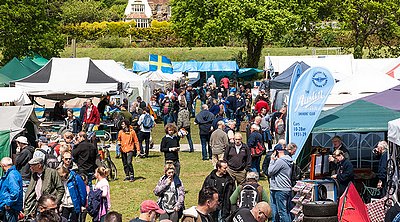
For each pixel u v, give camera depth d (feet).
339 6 171.12
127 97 97.66
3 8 129.08
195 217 27.14
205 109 73.36
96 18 313.94
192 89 122.01
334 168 41.29
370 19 162.50
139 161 73.15
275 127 69.36
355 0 162.20
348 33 183.01
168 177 35.68
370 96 49.32
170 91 119.55
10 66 104.22
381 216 37.60
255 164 56.95
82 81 88.74
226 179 37.58
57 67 90.58
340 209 35.47
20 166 45.57
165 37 258.57
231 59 214.28
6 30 130.11
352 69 97.09
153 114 106.83
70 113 76.07
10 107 56.80
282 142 41.63
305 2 171.73
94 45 247.91
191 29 179.52
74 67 91.04
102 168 38.06
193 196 53.98
